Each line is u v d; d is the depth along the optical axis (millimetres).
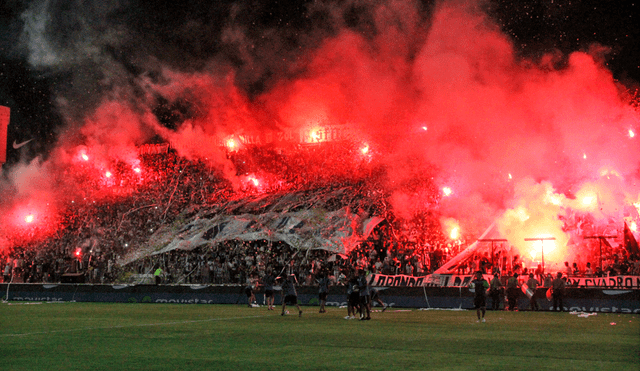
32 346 15062
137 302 36594
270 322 22359
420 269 35781
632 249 33250
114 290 37250
